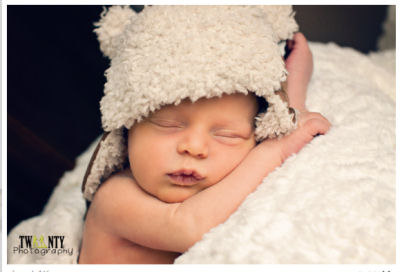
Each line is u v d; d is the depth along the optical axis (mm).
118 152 671
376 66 1073
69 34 1376
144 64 575
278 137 641
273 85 594
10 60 1230
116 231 638
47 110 1290
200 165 587
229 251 472
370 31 1604
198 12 617
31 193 1161
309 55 869
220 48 570
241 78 564
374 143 634
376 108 757
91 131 1379
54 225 753
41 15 1318
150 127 606
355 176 559
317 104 791
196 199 583
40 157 1192
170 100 557
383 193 527
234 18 611
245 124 614
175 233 566
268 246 464
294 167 584
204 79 552
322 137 646
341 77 915
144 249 652
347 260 446
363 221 480
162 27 602
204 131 588
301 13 1603
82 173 986
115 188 648
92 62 1420
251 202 540
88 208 757
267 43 610
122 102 591
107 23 713
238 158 623
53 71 1334
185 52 567
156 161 594
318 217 485
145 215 599
